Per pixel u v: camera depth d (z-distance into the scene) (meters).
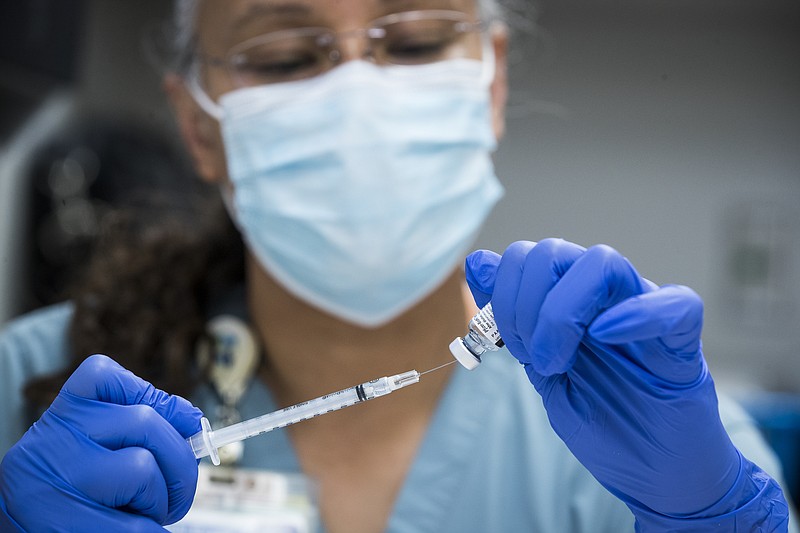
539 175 4.15
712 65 4.14
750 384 4.11
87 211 2.60
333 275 1.32
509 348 0.90
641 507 0.95
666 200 4.14
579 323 0.80
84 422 0.92
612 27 4.14
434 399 1.41
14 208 2.57
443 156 1.34
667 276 4.14
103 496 0.90
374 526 1.35
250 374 1.45
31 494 0.90
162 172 2.73
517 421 1.39
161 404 0.98
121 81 3.17
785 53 4.12
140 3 3.31
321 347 1.40
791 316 4.12
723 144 4.14
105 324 1.52
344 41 1.32
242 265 1.57
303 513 1.29
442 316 1.41
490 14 1.49
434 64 1.36
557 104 4.13
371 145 1.30
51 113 2.60
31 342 1.60
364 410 1.39
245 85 1.36
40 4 2.12
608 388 0.90
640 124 4.14
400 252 1.31
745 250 4.14
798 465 2.89
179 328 1.46
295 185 1.33
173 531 1.22
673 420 0.86
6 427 1.54
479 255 0.96
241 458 1.37
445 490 1.35
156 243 1.57
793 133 4.13
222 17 1.35
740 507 0.93
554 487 1.34
